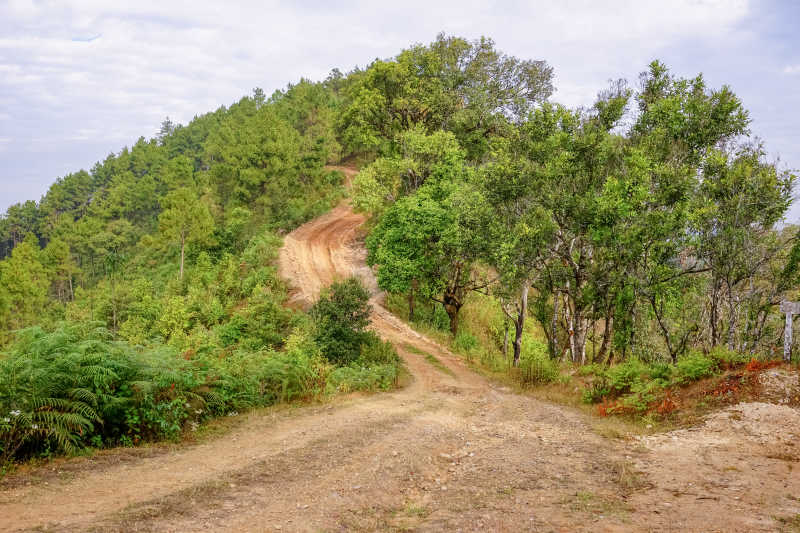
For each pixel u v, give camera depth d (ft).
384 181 133.28
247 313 103.04
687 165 67.05
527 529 17.35
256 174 223.92
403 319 123.75
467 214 89.40
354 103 165.78
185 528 16.63
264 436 31.68
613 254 65.36
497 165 79.36
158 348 35.09
